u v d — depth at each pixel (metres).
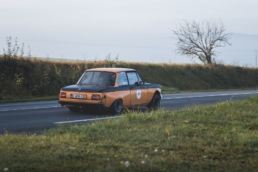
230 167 7.64
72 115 15.79
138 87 17.33
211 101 23.53
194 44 59.00
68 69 32.41
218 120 12.87
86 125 11.72
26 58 30.53
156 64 44.78
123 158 7.96
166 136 10.27
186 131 10.75
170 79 43.34
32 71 29.50
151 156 8.25
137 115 13.11
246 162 8.05
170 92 32.69
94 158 7.92
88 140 9.65
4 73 28.06
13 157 7.78
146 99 17.84
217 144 9.48
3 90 26.14
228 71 52.47
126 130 11.02
